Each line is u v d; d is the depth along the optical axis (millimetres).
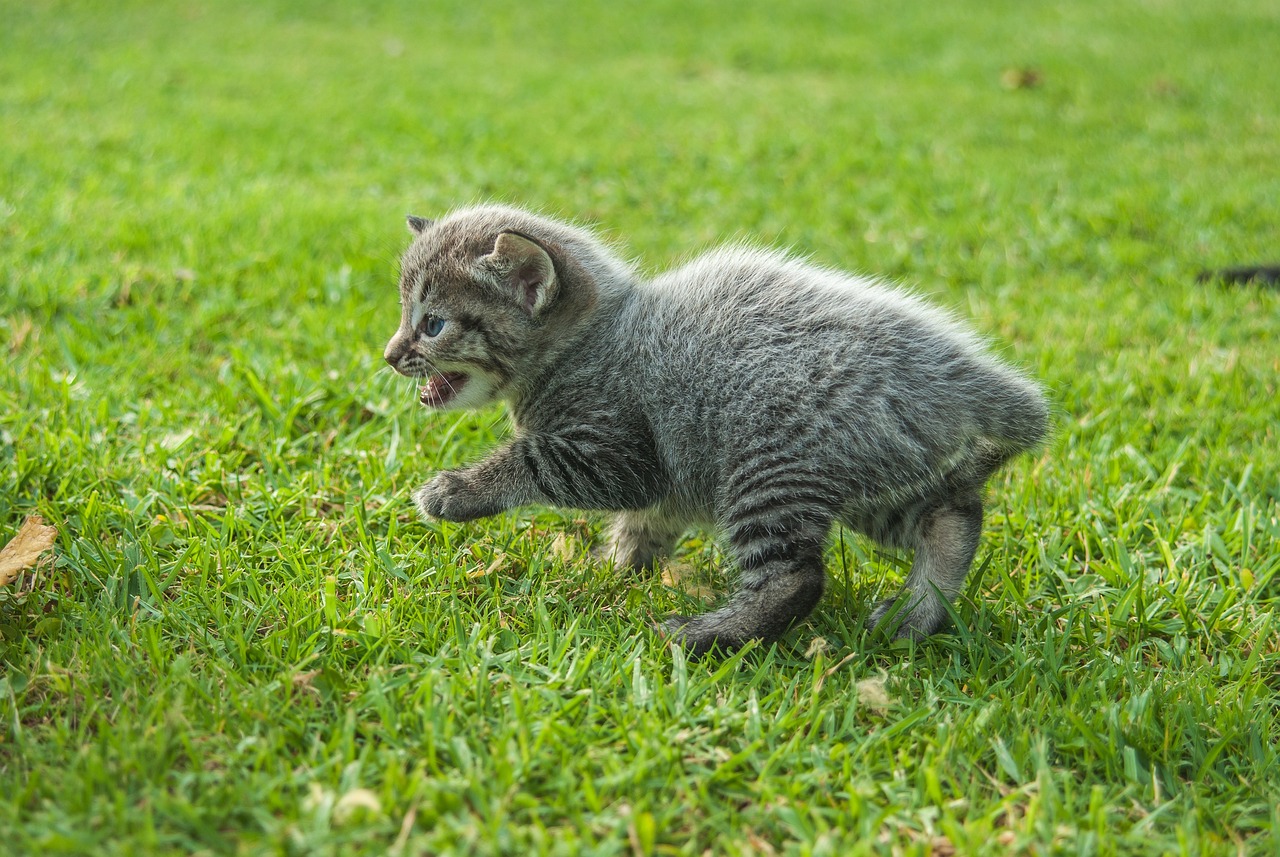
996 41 1804
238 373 699
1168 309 801
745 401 556
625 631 546
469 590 569
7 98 1244
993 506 633
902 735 510
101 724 488
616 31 1891
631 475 576
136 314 743
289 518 606
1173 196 1012
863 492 551
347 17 1931
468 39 1829
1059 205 993
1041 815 479
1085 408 708
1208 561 597
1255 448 660
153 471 615
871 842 471
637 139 1225
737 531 559
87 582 553
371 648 528
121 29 1714
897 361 553
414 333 593
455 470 585
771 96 1464
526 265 583
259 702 501
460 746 489
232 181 1001
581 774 487
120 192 943
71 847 454
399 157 1128
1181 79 1527
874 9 2047
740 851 466
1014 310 804
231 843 462
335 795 473
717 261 593
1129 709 520
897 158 1162
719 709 510
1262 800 495
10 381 674
